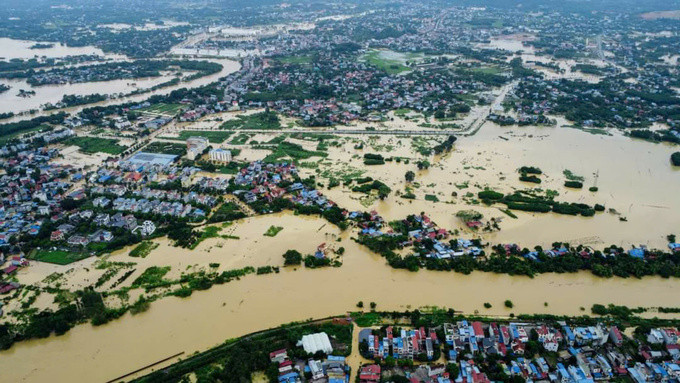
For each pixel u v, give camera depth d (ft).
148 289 538.88
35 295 531.50
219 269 575.38
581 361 429.38
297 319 495.41
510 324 469.98
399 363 433.89
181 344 465.88
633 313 505.66
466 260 577.02
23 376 432.66
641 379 417.49
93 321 488.02
